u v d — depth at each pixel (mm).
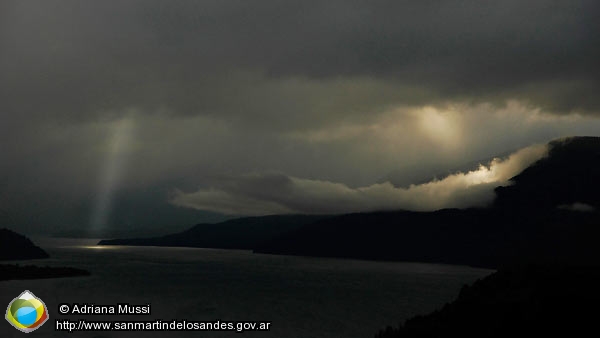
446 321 71562
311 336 89000
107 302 122188
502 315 65812
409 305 131000
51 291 139375
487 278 81562
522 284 74000
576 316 60531
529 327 60812
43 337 82188
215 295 146750
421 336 67500
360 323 102938
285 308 122750
